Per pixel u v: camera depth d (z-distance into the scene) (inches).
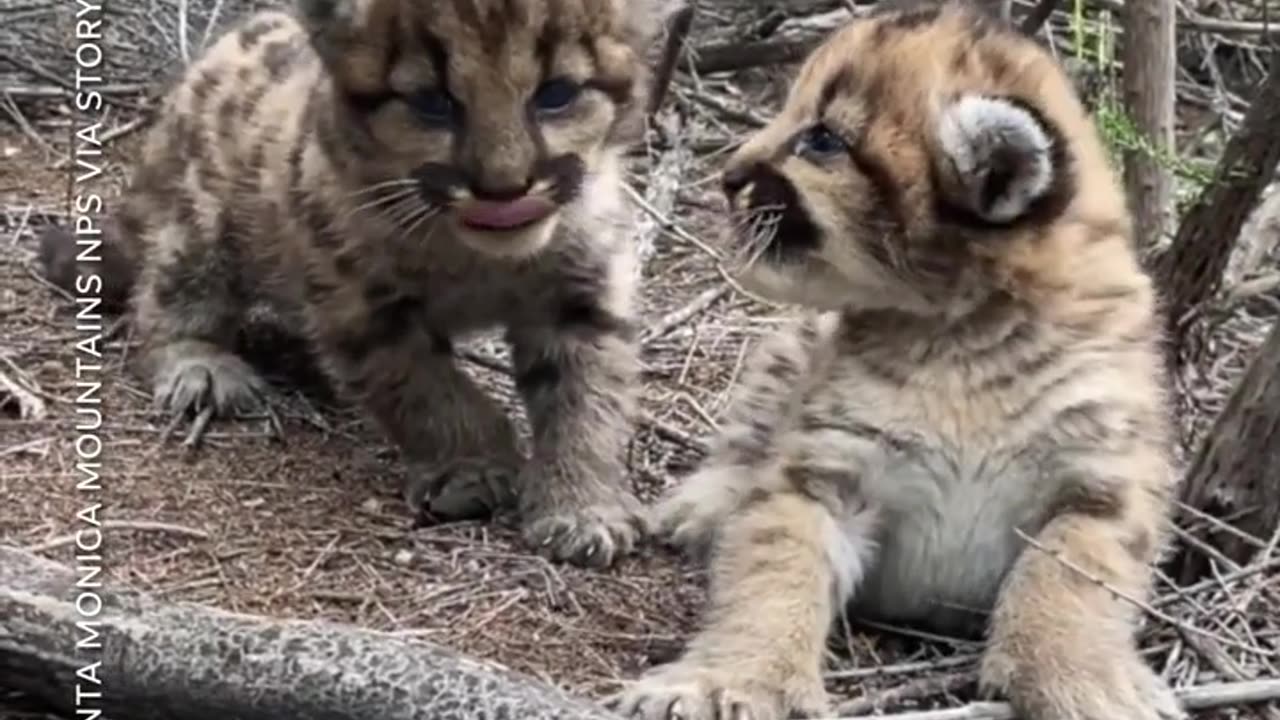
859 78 50.2
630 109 53.9
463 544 53.9
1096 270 51.0
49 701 47.9
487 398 56.5
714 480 53.4
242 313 59.7
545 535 53.9
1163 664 50.9
